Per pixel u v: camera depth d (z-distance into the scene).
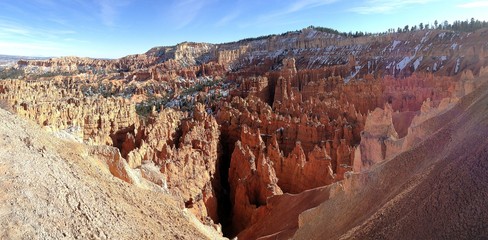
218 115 104.38
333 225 30.67
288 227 40.25
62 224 16.80
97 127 89.69
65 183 19.95
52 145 25.52
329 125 78.12
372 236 21.36
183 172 55.91
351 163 58.50
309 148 77.69
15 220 15.05
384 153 44.91
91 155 30.86
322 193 42.84
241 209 54.06
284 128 82.44
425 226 18.84
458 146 23.70
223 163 84.19
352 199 31.75
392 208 22.73
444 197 19.45
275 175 56.72
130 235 20.22
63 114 84.25
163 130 81.69
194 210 47.44
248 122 89.06
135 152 52.78
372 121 49.09
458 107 34.25
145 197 28.38
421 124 35.78
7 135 21.22
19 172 18.05
